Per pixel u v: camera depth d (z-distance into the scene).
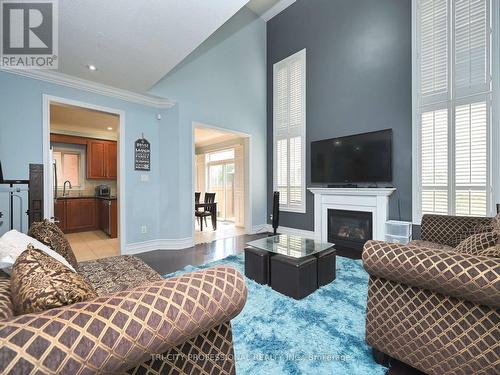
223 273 0.90
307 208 4.90
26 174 2.84
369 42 4.05
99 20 2.03
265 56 5.70
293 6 5.15
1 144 2.71
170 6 1.90
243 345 1.55
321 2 4.69
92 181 6.32
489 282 0.96
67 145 5.98
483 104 3.05
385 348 1.33
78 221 5.59
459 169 3.21
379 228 3.75
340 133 4.40
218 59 4.67
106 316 0.62
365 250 1.35
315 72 4.77
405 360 1.26
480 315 1.05
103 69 2.88
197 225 6.58
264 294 2.26
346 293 2.28
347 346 1.54
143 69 2.89
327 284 2.49
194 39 2.32
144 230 3.88
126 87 3.42
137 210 3.80
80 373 0.55
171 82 3.95
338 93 4.43
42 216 1.92
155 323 0.67
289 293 2.21
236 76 5.02
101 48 2.44
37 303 0.66
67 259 1.59
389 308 1.31
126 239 3.70
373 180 3.88
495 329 1.01
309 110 4.86
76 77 3.10
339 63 4.43
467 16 3.16
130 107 3.72
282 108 5.36
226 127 4.82
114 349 0.59
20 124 2.82
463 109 3.18
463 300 1.09
